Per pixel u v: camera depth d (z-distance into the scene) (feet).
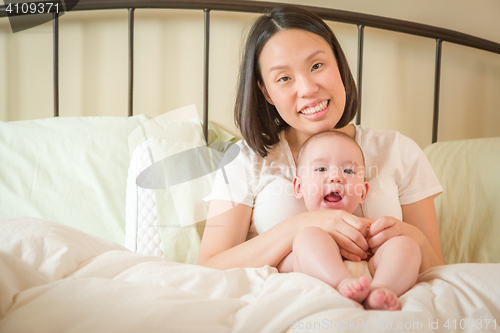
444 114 5.22
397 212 3.09
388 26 4.83
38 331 1.53
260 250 2.65
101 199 3.80
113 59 5.05
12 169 3.92
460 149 4.30
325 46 3.04
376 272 2.18
